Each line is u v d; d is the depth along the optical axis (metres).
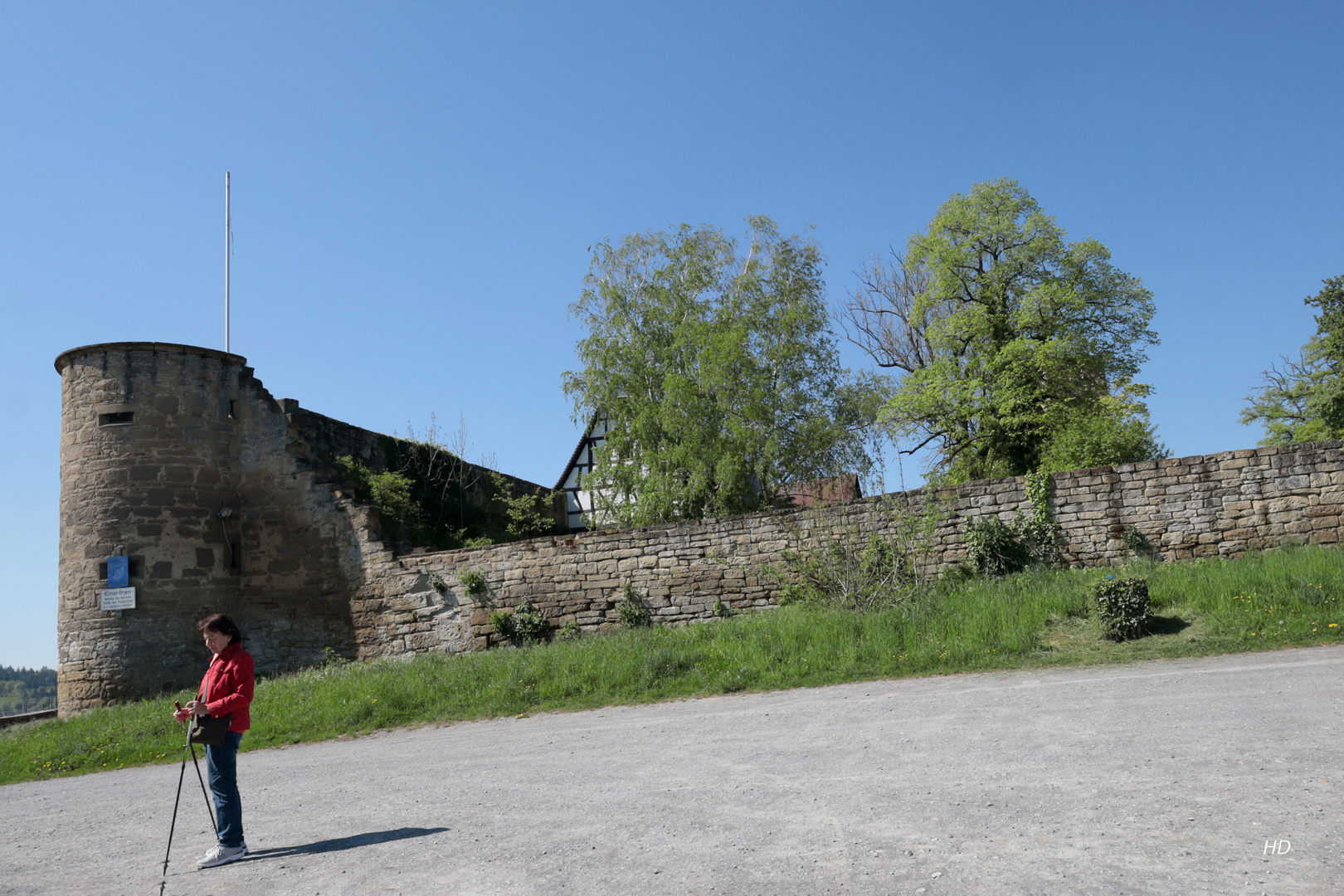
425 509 23.69
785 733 7.32
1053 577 13.16
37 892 4.73
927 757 5.86
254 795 7.24
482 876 4.19
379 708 11.63
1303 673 7.47
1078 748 5.62
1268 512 13.82
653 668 11.48
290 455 19.25
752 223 23.84
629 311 23.38
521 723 10.18
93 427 18.30
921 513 15.08
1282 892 3.17
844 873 3.77
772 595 15.55
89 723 13.35
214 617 5.27
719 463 20.97
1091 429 20.45
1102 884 3.37
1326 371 31.28
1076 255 24.66
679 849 4.34
